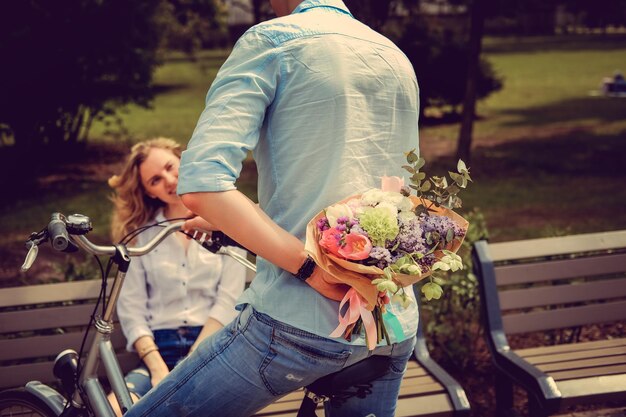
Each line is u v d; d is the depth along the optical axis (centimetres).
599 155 1055
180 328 298
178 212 310
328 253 165
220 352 180
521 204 818
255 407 184
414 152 177
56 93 890
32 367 309
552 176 944
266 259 167
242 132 165
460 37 1337
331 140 171
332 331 170
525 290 348
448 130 1288
